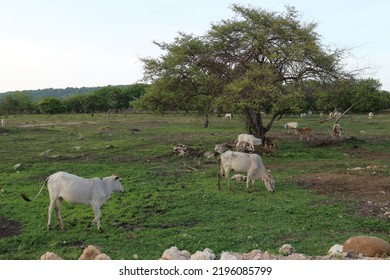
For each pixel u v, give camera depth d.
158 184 18.30
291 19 28.62
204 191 16.95
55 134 37.81
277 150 28.78
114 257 9.78
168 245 10.76
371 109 81.12
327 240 10.81
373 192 16.47
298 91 27.30
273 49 27.97
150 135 37.38
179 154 26.00
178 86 29.64
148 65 28.75
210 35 29.09
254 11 28.81
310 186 17.88
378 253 8.51
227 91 27.64
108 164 23.25
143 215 13.82
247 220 13.13
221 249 10.23
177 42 29.17
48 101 94.38
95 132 39.53
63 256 10.05
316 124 53.69
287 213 13.77
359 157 26.81
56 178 12.55
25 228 12.63
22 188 17.58
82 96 106.44
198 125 51.00
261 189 17.47
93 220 12.57
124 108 108.12
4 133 37.44
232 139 33.97
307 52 27.52
